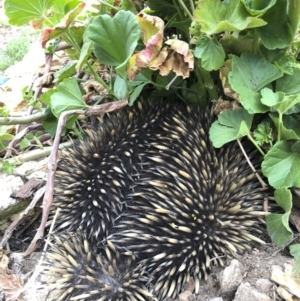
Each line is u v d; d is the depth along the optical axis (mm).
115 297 419
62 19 507
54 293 454
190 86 562
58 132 480
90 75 645
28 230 573
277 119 466
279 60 497
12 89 769
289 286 408
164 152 475
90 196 467
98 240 459
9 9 508
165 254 432
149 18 453
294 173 458
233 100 521
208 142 495
